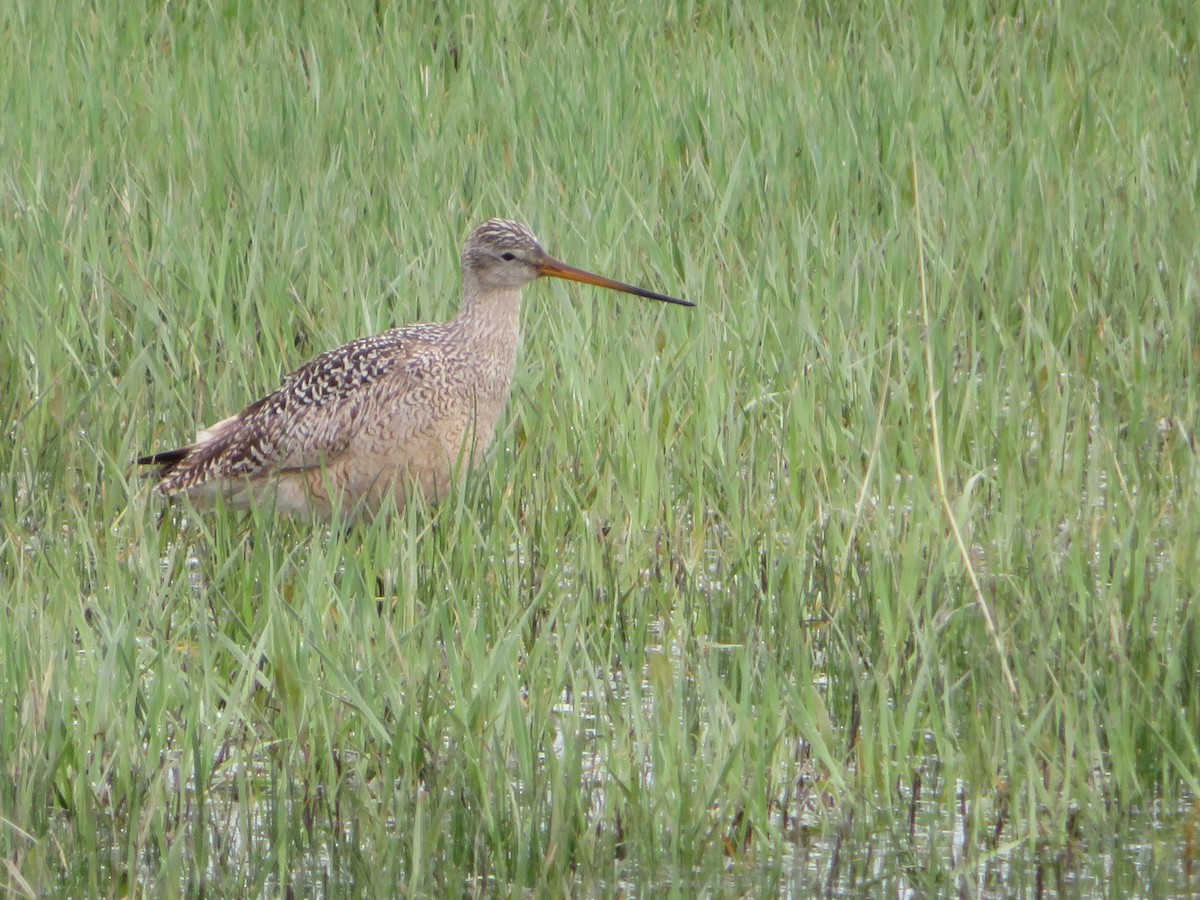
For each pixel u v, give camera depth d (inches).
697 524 471.5
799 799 365.1
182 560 457.4
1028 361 559.8
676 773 351.9
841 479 478.9
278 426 486.6
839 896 333.1
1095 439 495.5
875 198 680.4
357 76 796.0
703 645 405.1
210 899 331.3
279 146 706.2
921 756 377.1
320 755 369.1
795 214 633.0
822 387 530.0
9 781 346.6
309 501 493.4
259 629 419.2
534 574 451.2
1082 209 658.8
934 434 438.9
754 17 882.8
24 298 567.8
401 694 375.9
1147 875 336.5
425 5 919.0
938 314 573.0
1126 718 362.9
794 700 371.6
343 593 412.8
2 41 819.4
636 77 797.2
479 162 684.7
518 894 325.7
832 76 791.1
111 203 659.4
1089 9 893.8
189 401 539.2
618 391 523.2
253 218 634.2
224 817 358.6
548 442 509.0
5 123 716.7
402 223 627.2
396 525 455.8
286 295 581.0
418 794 352.2
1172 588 407.2
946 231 636.7
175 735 379.9
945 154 706.8
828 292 586.2
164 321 575.2
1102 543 428.5
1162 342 571.8
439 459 497.0
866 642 412.5
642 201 653.3
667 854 339.6
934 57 808.3
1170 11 917.2
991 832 351.6
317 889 335.3
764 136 707.4
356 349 495.8
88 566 436.5
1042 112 754.2
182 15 907.4
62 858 334.3
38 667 377.4
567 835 336.5
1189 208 657.0
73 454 507.8
